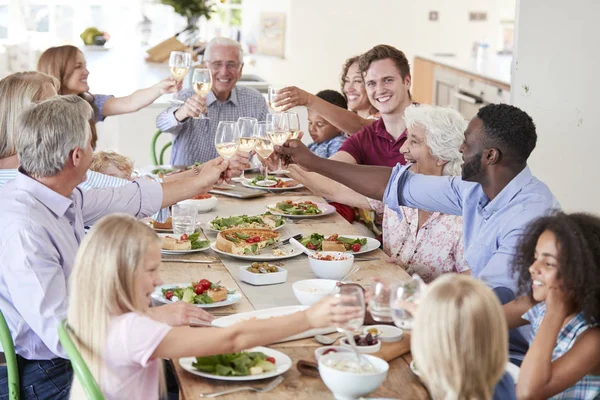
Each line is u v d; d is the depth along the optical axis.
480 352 1.40
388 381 1.86
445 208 2.75
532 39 3.81
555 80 3.82
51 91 2.63
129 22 8.09
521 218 2.36
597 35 3.72
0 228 2.18
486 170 2.43
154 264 1.80
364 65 3.66
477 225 2.53
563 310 1.82
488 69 6.73
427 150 2.98
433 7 8.27
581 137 3.84
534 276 1.85
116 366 1.77
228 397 1.76
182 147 4.47
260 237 2.84
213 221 3.11
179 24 8.12
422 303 1.45
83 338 1.77
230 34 8.23
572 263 1.79
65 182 2.30
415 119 2.98
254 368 1.84
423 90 7.93
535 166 3.93
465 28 8.38
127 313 1.77
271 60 8.17
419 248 2.94
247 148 3.04
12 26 7.55
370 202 3.48
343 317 1.72
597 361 1.80
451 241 2.88
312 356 1.98
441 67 7.40
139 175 3.84
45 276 2.15
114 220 1.79
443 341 1.41
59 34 7.91
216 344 1.75
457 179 2.72
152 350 1.75
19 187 2.27
